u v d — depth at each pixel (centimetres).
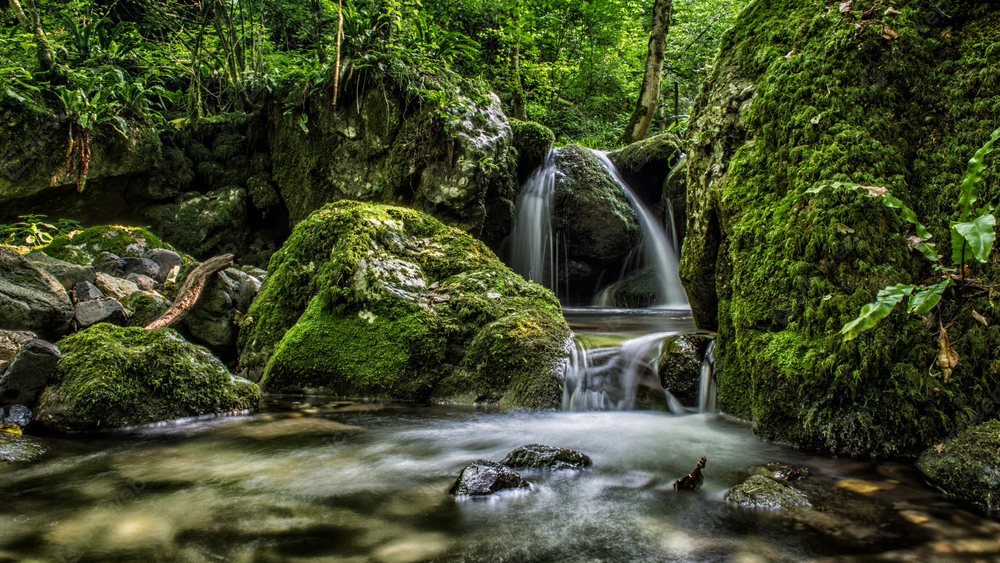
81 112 612
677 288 863
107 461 257
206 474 241
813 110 280
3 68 591
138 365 321
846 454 248
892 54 270
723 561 164
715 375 345
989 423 212
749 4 357
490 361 377
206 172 737
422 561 166
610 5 1305
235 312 457
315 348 395
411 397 378
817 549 169
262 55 909
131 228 570
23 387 302
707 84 371
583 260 860
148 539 179
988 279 234
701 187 364
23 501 210
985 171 239
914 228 250
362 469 249
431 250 456
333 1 698
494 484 219
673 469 246
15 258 379
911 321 238
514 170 795
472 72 1066
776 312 279
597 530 186
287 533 184
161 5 962
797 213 273
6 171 578
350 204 478
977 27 264
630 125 1109
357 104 695
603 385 369
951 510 192
